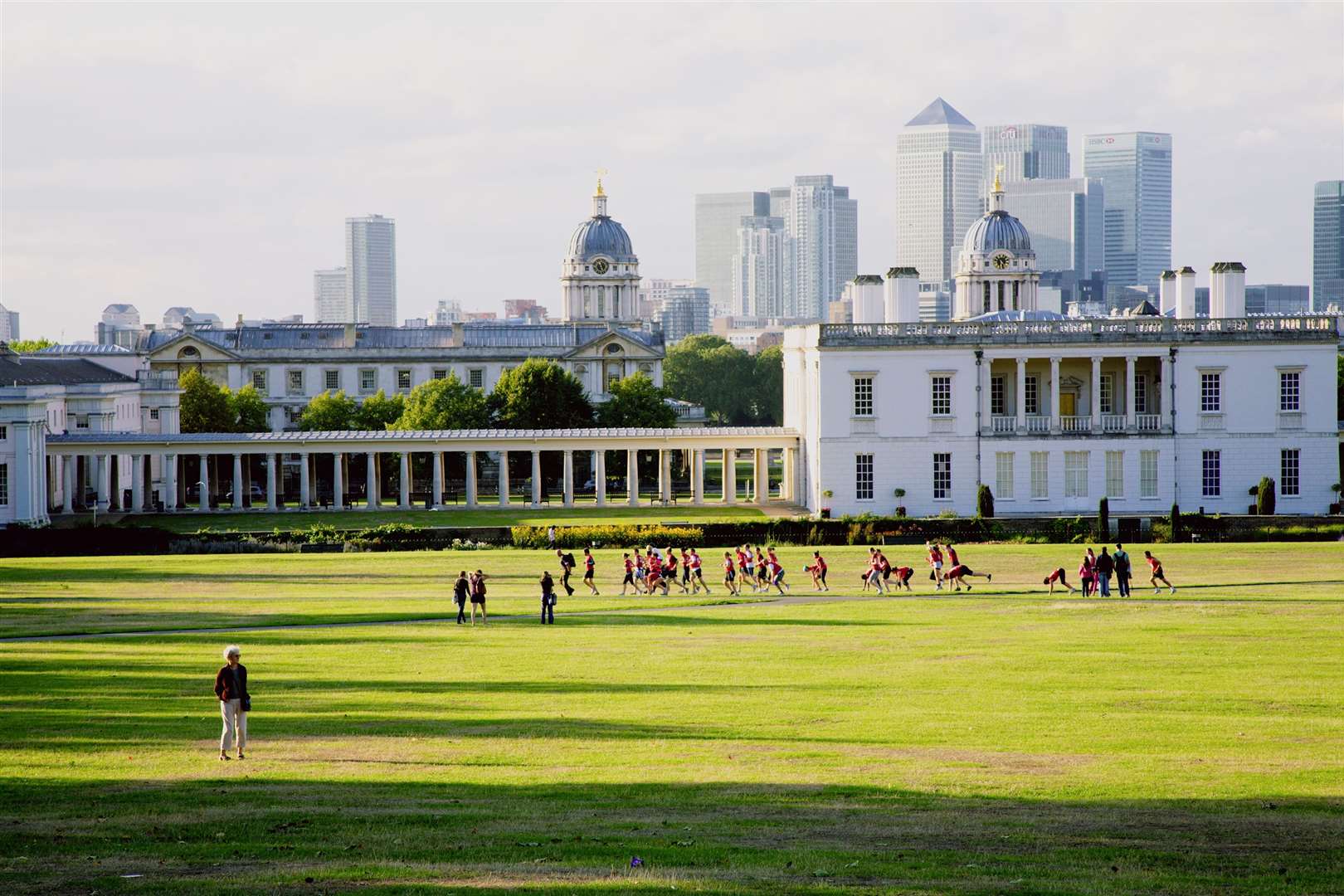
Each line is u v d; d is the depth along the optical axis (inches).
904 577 3740.2
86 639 2913.4
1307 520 5049.2
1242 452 6058.1
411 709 2098.9
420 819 1487.5
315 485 7416.3
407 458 6855.3
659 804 1544.0
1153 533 5000.0
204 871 1302.9
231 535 5044.3
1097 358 6048.2
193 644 2822.3
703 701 2124.8
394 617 3223.4
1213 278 6427.2
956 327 6092.5
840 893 1222.9
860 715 2001.7
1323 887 1243.2
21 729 1957.4
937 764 1708.9
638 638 2849.4
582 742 1856.5
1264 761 1705.2
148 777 1684.3
